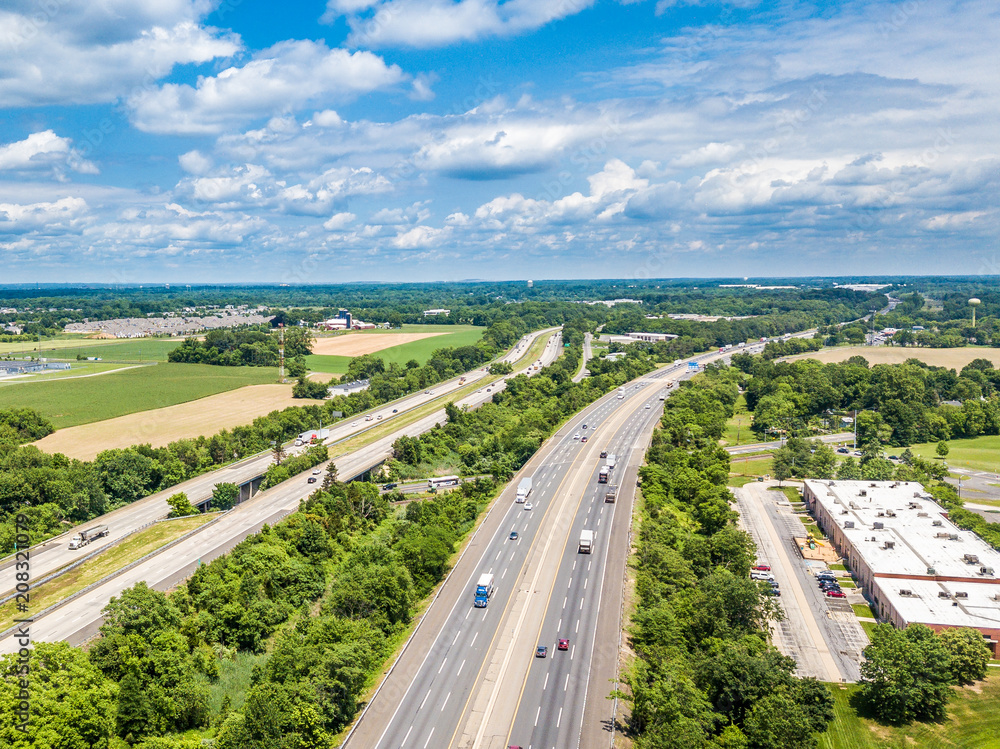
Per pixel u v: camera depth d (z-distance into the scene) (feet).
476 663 479.41
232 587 515.50
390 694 446.60
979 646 523.70
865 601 643.04
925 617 562.25
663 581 580.71
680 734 382.83
